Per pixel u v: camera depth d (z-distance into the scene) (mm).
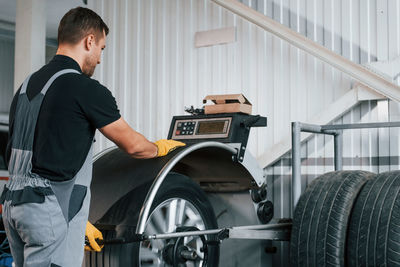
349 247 2652
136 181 2307
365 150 3713
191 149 2408
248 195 3031
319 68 3906
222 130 2811
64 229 1755
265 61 4168
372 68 3611
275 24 3939
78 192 1808
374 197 2637
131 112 4961
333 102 3764
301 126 3096
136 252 2246
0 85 9383
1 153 7863
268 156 4047
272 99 4121
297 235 2803
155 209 2332
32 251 1739
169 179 2430
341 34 3840
